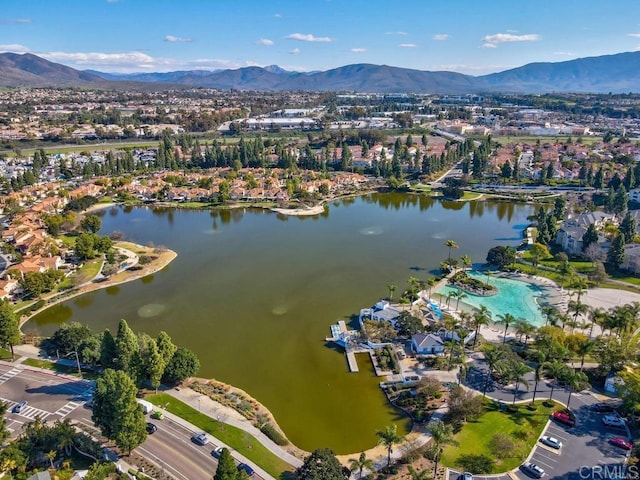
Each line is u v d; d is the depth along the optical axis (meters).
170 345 131.38
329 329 164.88
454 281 199.75
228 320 171.50
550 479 96.62
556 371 121.25
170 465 102.38
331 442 112.00
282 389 132.25
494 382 130.25
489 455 103.19
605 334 153.12
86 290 195.50
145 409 117.88
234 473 84.00
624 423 111.00
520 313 172.38
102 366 137.50
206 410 121.25
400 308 173.00
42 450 102.75
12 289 189.75
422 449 106.19
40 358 144.62
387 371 138.62
